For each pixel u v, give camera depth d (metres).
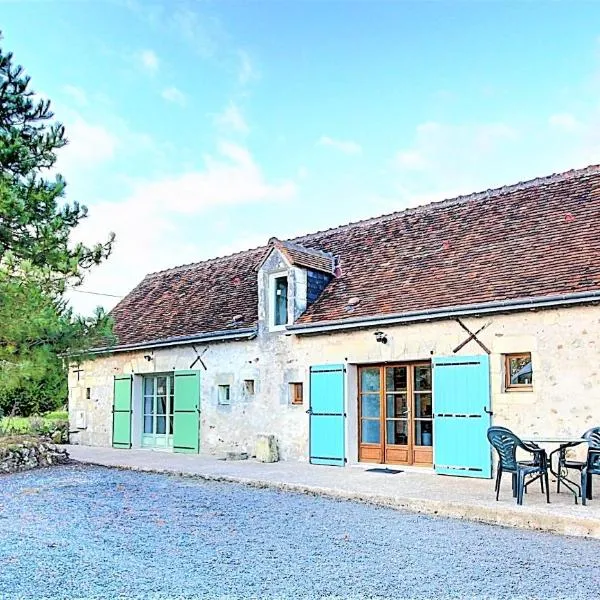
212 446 13.66
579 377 8.87
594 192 11.16
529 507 7.02
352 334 11.47
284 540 6.08
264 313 12.97
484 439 9.62
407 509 7.71
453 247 11.84
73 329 11.15
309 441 11.85
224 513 7.42
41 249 10.94
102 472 11.24
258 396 12.91
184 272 18.19
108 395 16.36
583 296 8.67
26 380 10.68
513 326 9.55
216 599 4.34
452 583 4.70
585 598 4.38
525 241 10.82
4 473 11.10
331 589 4.56
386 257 12.81
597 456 7.22
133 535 6.29
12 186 11.02
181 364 14.58
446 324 10.27
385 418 11.23
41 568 5.10
